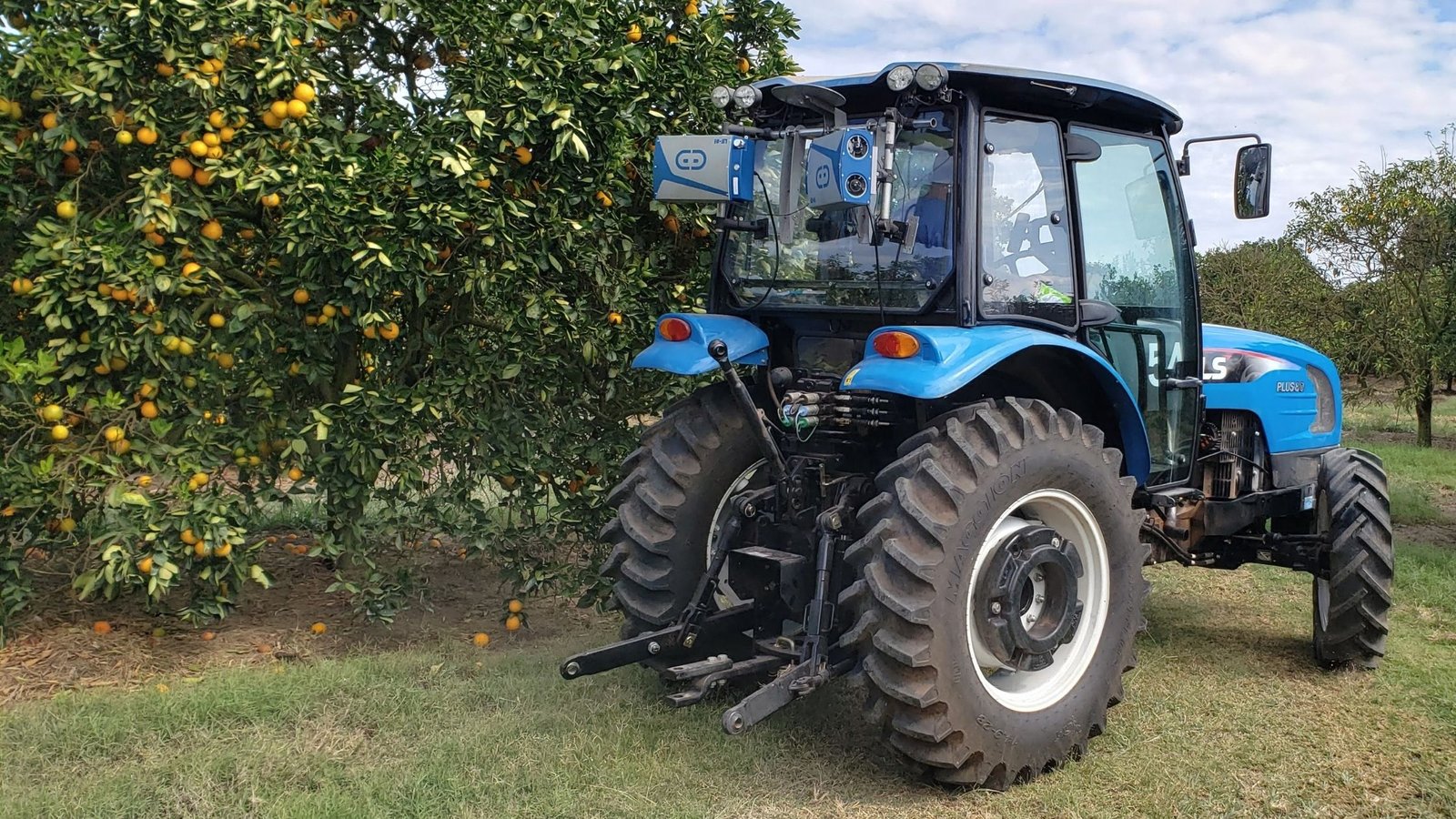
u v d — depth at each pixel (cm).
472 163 406
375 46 458
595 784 326
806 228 395
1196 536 471
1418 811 321
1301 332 1313
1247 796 330
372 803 307
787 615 384
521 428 473
